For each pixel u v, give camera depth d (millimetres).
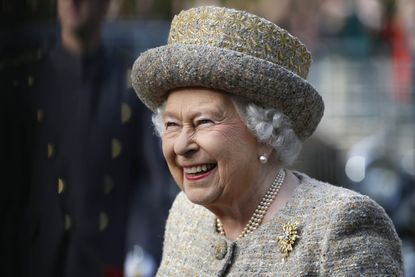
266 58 7699
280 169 8227
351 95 35656
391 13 36469
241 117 7801
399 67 36094
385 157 26297
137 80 8023
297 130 8000
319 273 7676
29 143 10961
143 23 19828
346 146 33250
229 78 7559
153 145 12844
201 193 7906
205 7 7805
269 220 8000
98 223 12117
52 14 11445
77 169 11742
